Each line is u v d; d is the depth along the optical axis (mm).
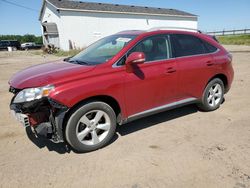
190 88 4703
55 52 26891
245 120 4816
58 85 3254
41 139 4129
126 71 3771
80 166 3316
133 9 33594
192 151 3648
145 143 3924
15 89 3566
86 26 28328
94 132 3658
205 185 2891
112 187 2891
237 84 7895
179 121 4789
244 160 3387
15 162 3426
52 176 3109
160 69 4148
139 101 4004
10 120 4965
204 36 5098
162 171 3172
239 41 30438
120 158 3496
